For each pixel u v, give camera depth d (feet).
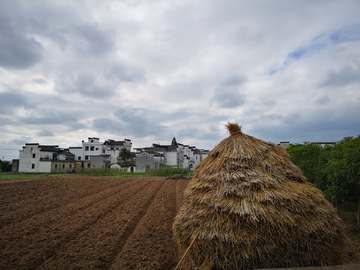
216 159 14.39
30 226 22.07
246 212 10.96
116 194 43.14
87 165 144.46
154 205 34.58
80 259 15.66
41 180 60.18
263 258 10.55
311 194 12.30
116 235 20.76
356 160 24.59
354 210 35.35
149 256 16.89
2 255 15.55
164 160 153.69
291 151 39.42
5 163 130.62
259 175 12.48
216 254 10.96
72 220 24.62
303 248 10.77
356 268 9.78
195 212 12.74
